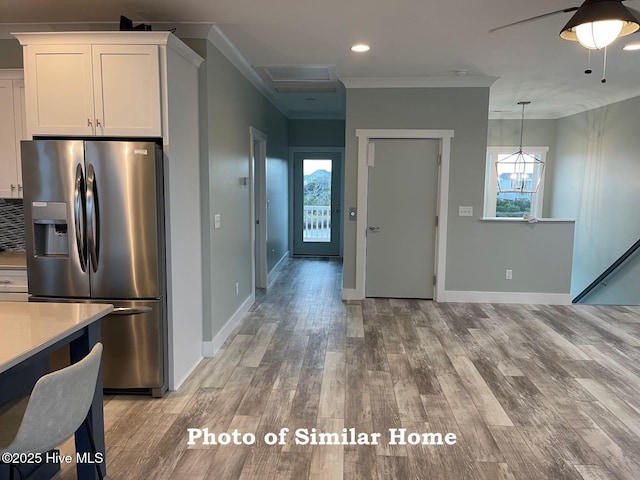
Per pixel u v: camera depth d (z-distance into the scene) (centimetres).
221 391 308
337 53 403
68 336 186
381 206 536
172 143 294
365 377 331
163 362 302
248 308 500
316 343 399
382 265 546
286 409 285
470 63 433
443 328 440
